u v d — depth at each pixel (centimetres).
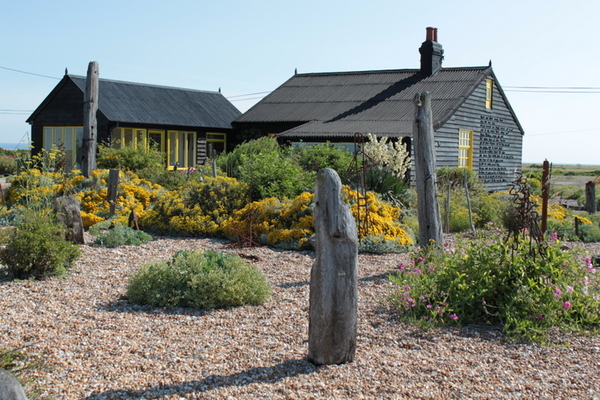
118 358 436
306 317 556
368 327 527
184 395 370
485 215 1320
